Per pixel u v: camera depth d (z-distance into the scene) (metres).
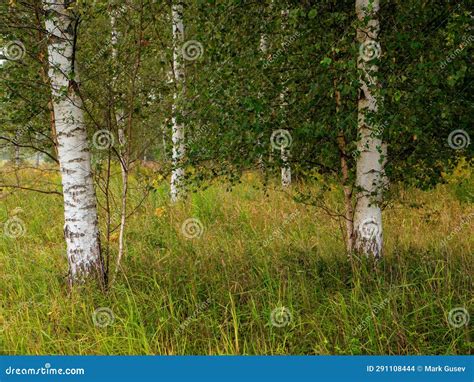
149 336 4.11
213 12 4.75
